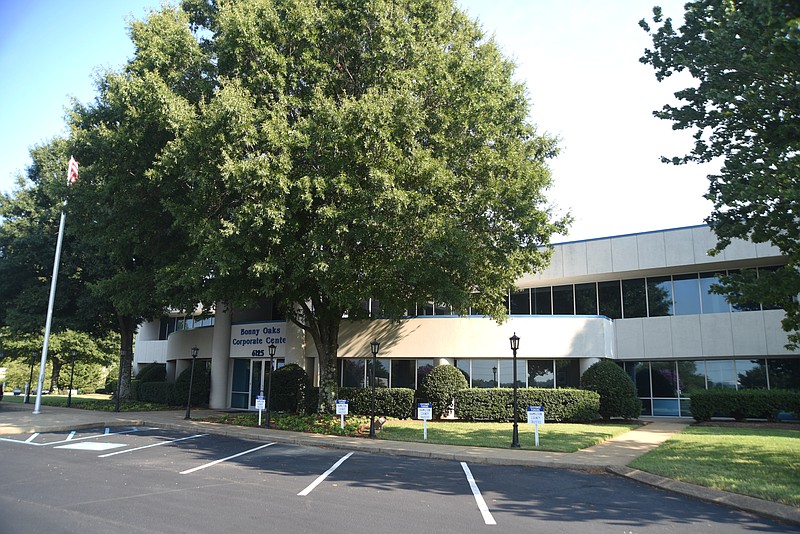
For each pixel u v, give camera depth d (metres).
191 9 20.19
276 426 19.31
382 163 14.70
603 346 23.84
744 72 11.30
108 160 19.98
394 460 12.95
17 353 45.28
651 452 13.44
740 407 21.19
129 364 31.11
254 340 28.44
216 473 10.59
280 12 16.33
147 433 17.45
